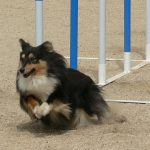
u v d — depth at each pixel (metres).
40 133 9.86
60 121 9.66
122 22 27.14
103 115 10.45
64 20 27.25
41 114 9.29
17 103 12.13
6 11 29.30
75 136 9.59
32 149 8.88
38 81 9.35
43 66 9.38
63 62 9.76
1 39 22.28
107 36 23.38
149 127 10.19
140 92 13.40
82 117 10.16
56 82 9.41
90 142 9.21
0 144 9.19
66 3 31.48
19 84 9.55
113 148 8.89
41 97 9.48
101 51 13.81
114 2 32.06
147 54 17.91
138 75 15.38
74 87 9.81
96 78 15.03
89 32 24.41
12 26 25.55
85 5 31.09
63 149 8.84
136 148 8.91
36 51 9.43
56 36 23.05
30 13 28.88
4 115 11.11
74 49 12.40
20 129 10.14
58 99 9.44
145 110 11.53
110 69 16.56
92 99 10.18
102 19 13.45
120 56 18.88
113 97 12.77
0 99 12.53
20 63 9.58
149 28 17.73
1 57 18.50
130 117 10.94
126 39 15.91
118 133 9.77
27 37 22.81
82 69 16.36
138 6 31.11
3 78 14.93
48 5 30.89
